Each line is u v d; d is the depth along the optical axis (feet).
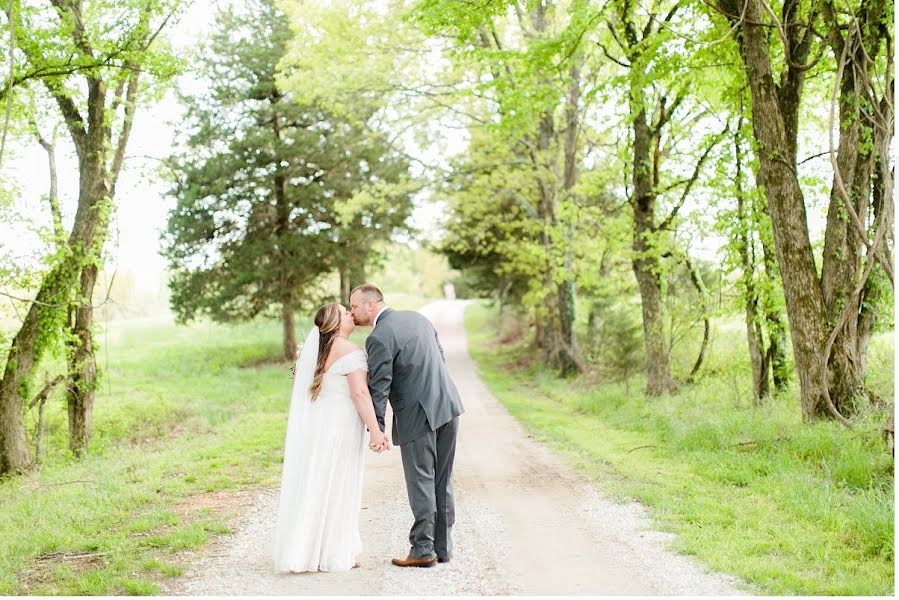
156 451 39.45
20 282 39.45
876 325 34.24
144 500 25.05
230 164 88.12
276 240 92.07
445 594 15.24
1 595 15.40
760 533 19.60
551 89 43.16
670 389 49.90
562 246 65.31
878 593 14.92
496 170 79.56
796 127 35.42
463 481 27.84
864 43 31.60
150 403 59.00
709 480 26.81
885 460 25.04
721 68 43.47
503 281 113.09
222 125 90.63
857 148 32.55
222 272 92.84
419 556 17.08
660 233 49.03
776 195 33.35
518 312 113.09
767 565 16.63
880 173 33.19
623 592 15.30
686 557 17.69
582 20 36.76
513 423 45.65
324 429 17.02
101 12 39.42
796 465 27.37
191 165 88.43
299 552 16.67
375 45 60.18
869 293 33.01
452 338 136.36
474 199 82.28
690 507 22.25
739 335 53.52
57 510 23.85
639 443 36.14
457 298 269.85
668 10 48.21
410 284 312.71
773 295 41.22
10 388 39.17
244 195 90.58
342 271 98.48
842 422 29.55
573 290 73.41
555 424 44.14
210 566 17.30
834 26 32.17
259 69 89.71
